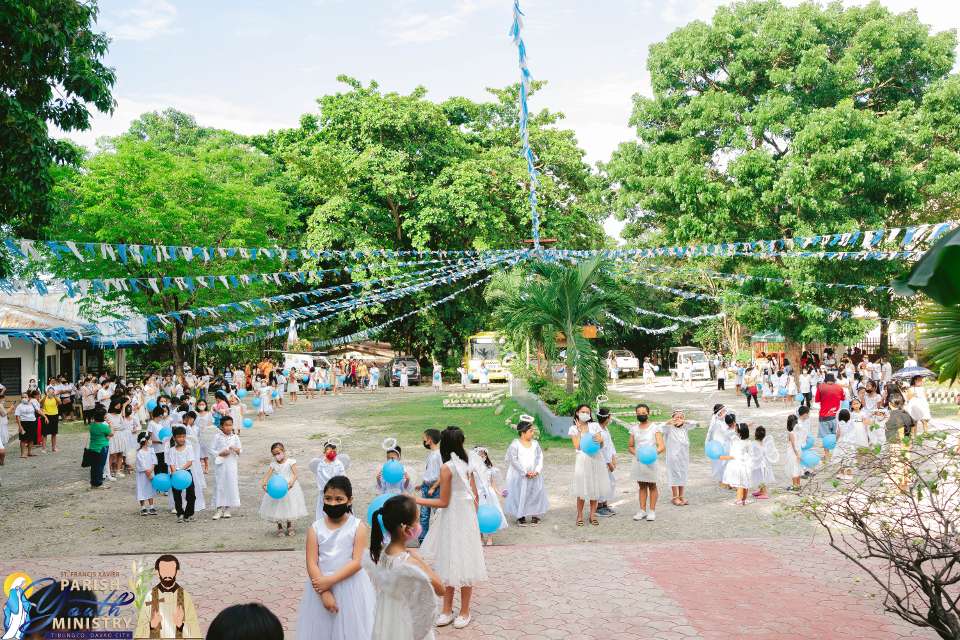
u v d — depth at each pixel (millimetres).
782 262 27688
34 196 12633
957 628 5484
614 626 6777
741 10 30391
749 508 11383
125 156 24875
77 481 14602
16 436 21578
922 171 25719
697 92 31438
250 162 37031
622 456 16125
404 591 4484
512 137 40500
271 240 32812
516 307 19812
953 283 4105
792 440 12227
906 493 6066
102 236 23297
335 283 40156
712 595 7570
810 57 27359
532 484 10641
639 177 30172
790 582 7934
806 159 25422
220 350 41906
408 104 36000
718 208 27375
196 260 26250
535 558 8977
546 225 36375
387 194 35719
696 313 44844
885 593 7516
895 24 28250
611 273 20781
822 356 36500
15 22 11664
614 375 37469
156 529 10781
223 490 11359
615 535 10055
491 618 7016
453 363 43469
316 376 34250
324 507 5043
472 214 33750
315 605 4961
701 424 20500
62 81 12766
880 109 29969
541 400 20297
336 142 37219
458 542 6734
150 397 21859
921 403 15773
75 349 31453
